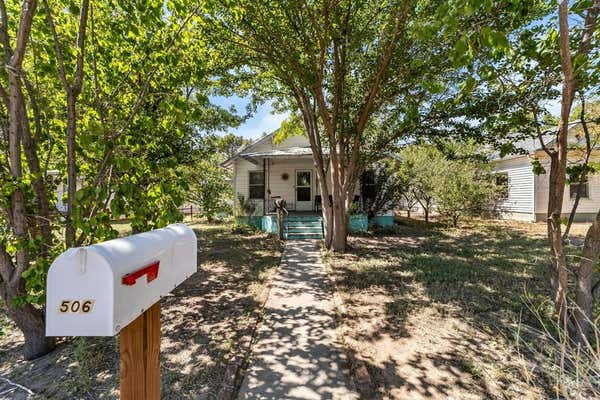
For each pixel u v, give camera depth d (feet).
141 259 3.33
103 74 9.96
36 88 8.95
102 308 2.73
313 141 23.75
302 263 19.80
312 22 15.16
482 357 8.57
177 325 10.85
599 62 7.40
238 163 40.22
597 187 37.19
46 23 8.42
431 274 16.63
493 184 35.24
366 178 36.65
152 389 3.84
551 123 11.20
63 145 9.61
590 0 5.95
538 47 8.41
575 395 4.96
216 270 18.28
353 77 20.48
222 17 15.61
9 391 7.34
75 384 7.54
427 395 7.07
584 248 8.96
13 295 8.25
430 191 36.96
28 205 8.47
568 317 8.71
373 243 26.63
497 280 15.42
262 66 20.26
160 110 9.97
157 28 9.09
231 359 8.54
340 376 7.87
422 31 5.86
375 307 12.19
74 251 2.76
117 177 8.54
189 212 57.31
